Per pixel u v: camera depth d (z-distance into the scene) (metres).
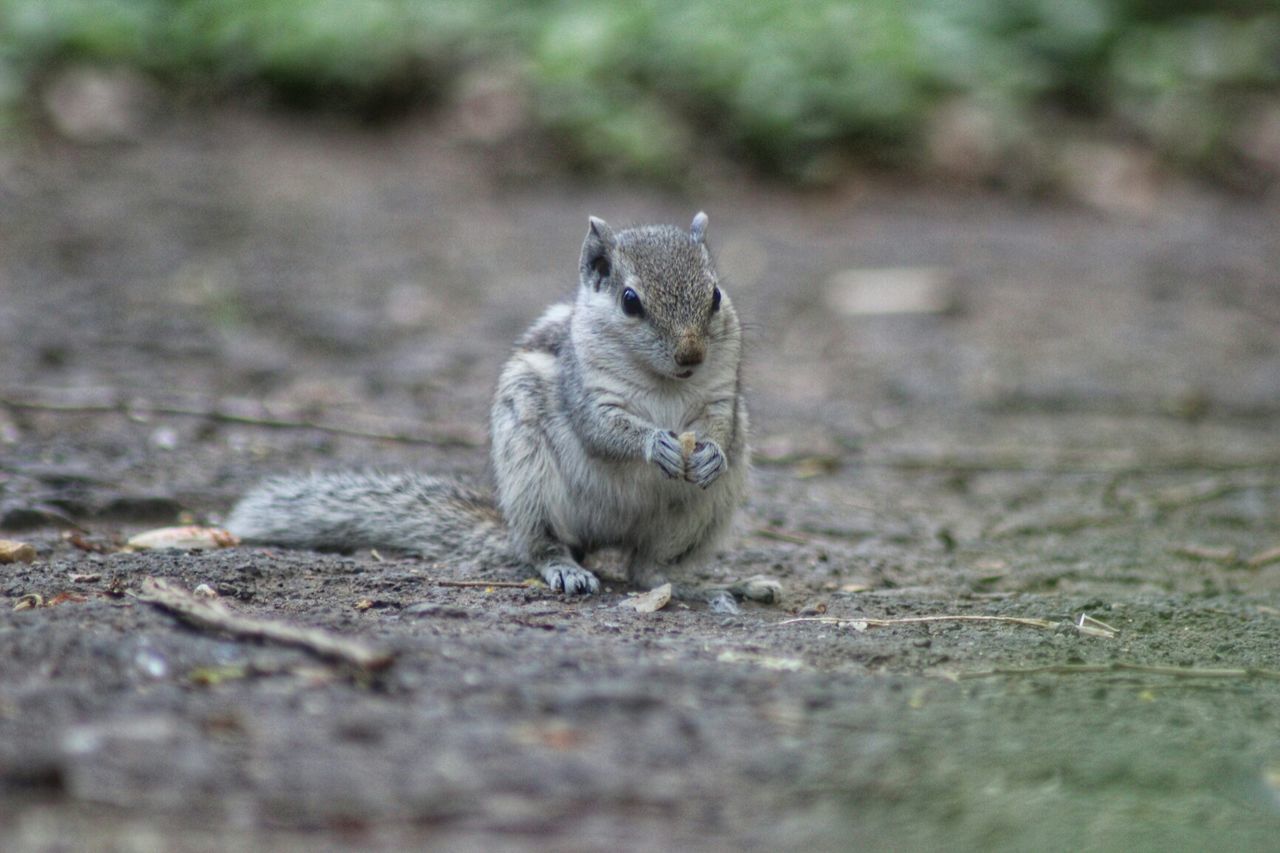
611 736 6.09
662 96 25.33
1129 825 5.57
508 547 9.88
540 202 23.52
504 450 9.60
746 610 9.14
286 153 24.14
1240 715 6.99
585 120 24.47
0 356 14.85
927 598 9.56
